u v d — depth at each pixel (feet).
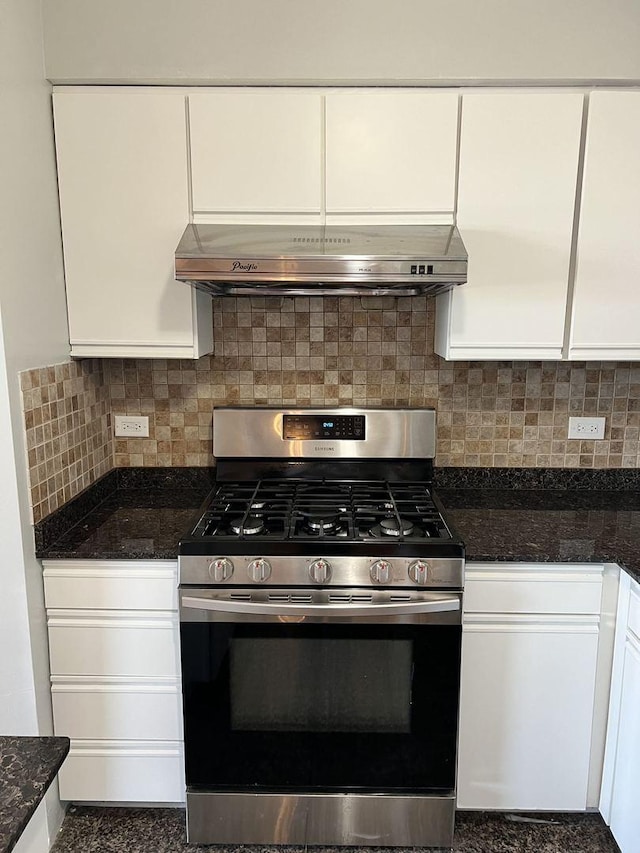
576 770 5.69
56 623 5.51
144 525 5.98
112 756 5.74
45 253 5.50
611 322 5.90
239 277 5.16
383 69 5.54
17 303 5.01
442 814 5.53
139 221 5.77
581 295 5.86
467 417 7.04
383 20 5.49
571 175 5.67
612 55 5.49
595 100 5.53
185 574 5.18
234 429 6.87
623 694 5.31
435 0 5.45
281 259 5.12
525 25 5.47
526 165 5.66
